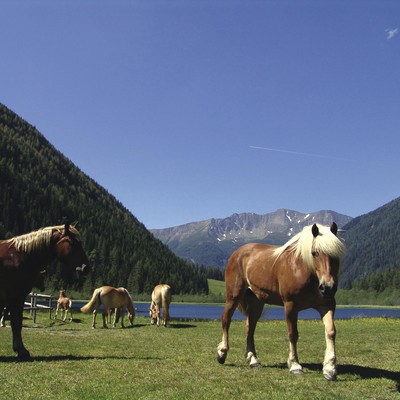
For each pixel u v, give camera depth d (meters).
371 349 12.73
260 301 10.09
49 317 29.25
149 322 28.38
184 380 7.84
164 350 12.52
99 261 153.62
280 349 12.71
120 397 6.56
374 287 164.12
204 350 12.57
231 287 10.19
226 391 7.02
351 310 116.62
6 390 6.85
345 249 7.96
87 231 166.88
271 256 9.30
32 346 12.52
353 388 7.30
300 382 7.73
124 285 148.38
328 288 7.59
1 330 17.33
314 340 15.27
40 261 10.70
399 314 88.31
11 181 174.50
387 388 7.32
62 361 9.77
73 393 6.75
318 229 8.09
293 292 8.45
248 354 9.85
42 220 162.25
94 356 10.97
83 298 116.81
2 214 152.50
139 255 168.25
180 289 166.00
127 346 13.36
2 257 10.32
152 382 7.60
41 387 7.10
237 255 10.27
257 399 6.55
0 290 10.27
